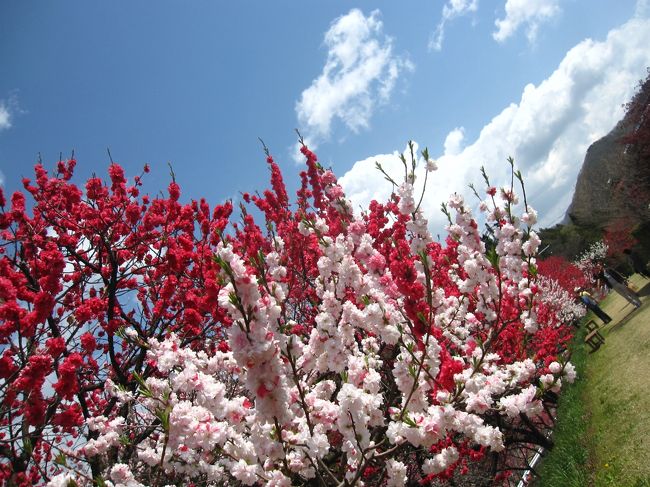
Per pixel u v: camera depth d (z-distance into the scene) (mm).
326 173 6520
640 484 4859
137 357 6523
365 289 4234
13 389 3895
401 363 3348
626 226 26344
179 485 4824
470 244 5258
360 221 5516
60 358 5641
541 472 7938
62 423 4418
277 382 2279
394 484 3367
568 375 3543
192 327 5508
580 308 20375
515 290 5957
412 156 4270
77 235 7367
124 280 7406
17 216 6781
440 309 6059
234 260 2277
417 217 4328
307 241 7762
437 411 2992
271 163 9195
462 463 7086
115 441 4375
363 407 2889
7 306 4109
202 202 8023
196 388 3295
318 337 3471
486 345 4629
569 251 41344
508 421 7723
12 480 4703
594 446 6660
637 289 18703
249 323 2234
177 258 6441
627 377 8094
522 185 5289
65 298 7449
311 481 4117
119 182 7594
